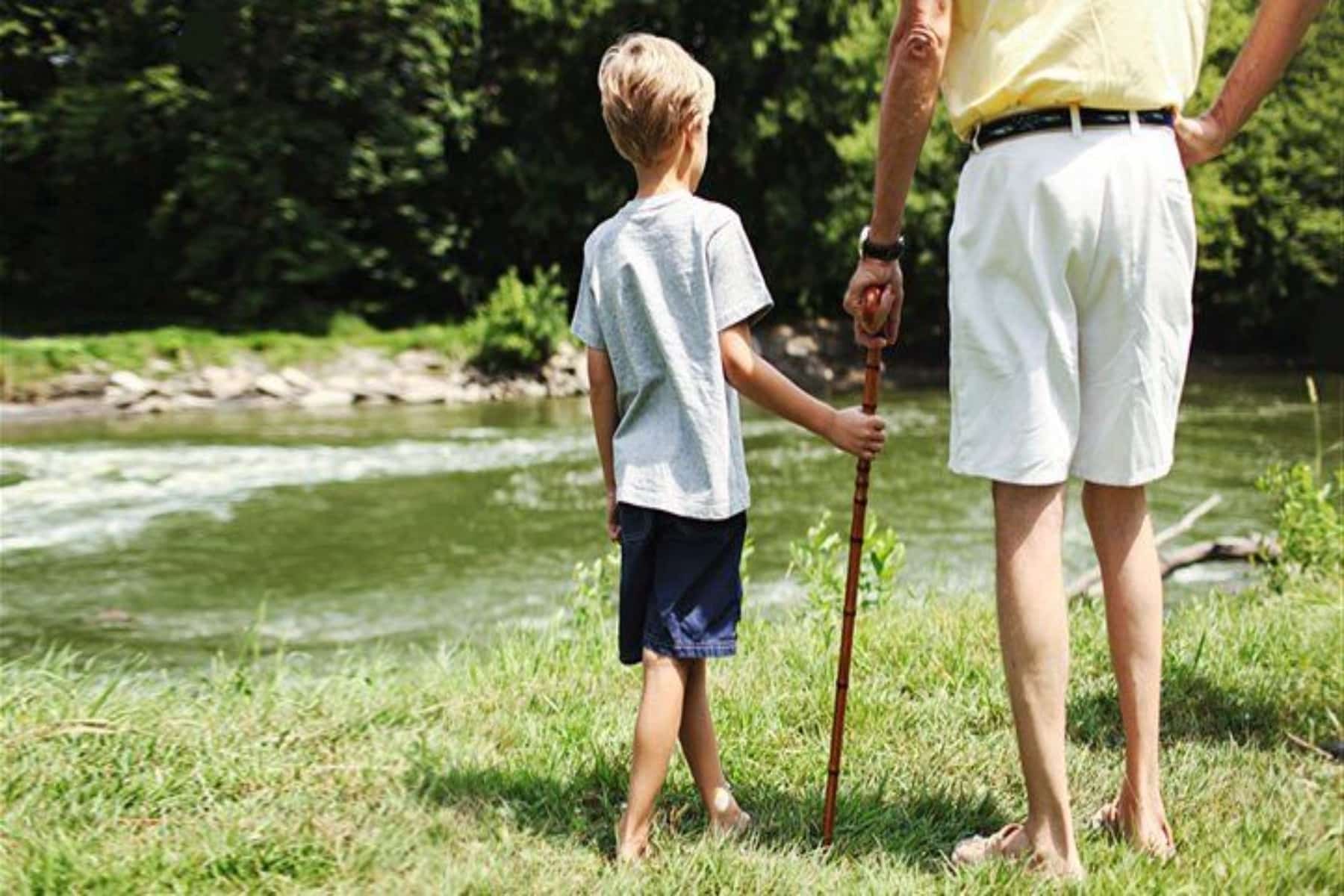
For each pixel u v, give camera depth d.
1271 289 34.12
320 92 29.03
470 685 4.28
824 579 5.57
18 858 2.64
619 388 3.00
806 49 32.16
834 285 34.19
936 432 19.36
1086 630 4.72
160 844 2.75
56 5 28.02
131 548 10.84
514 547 11.13
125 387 22.08
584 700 4.01
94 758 3.25
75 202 30.67
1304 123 33.09
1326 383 28.25
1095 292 2.66
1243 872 2.54
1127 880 2.53
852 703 3.79
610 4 31.06
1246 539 7.95
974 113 2.68
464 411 22.86
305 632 8.37
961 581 9.04
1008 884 2.55
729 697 3.91
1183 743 3.44
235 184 28.61
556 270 28.30
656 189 3.01
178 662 7.48
